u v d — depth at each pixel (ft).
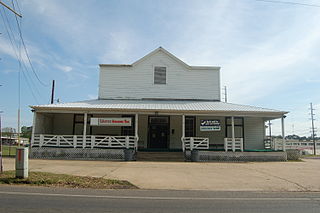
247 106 67.87
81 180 31.30
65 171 38.78
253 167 47.91
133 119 70.95
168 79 75.87
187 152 58.80
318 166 50.98
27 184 29.04
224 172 41.09
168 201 22.52
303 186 30.94
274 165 51.70
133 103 68.13
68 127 71.00
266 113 61.82
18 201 21.11
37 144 60.29
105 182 30.96
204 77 76.33
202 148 60.75
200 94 75.61
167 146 70.03
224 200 23.38
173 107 63.41
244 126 71.46
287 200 23.75
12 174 32.58
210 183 32.04
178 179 34.27
